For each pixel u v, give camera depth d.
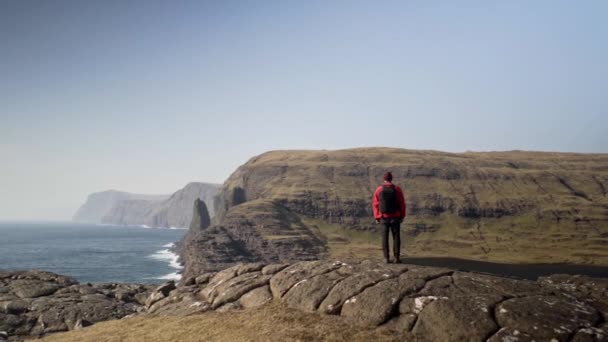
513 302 14.20
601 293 16.86
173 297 23.22
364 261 20.16
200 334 16.19
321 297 17.11
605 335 12.68
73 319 27.55
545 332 12.77
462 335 13.31
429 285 15.87
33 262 196.50
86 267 183.50
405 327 14.35
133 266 193.25
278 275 20.22
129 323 20.22
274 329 15.38
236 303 19.42
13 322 26.97
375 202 19.47
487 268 187.62
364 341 13.77
